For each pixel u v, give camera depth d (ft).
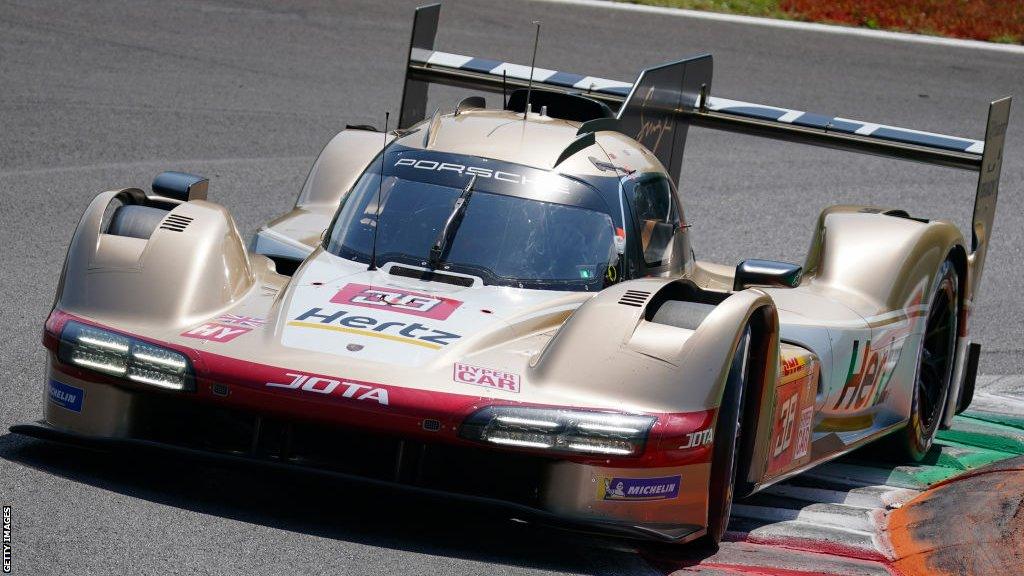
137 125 133.90
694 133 160.35
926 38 216.95
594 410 48.49
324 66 166.20
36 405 63.26
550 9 208.85
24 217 102.22
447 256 59.47
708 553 52.80
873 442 73.97
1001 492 62.08
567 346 50.88
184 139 131.23
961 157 82.43
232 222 59.52
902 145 84.43
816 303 69.26
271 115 143.43
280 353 50.29
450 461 51.03
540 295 58.29
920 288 73.41
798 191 138.41
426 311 54.80
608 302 52.54
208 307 54.39
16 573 41.68
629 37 196.34
